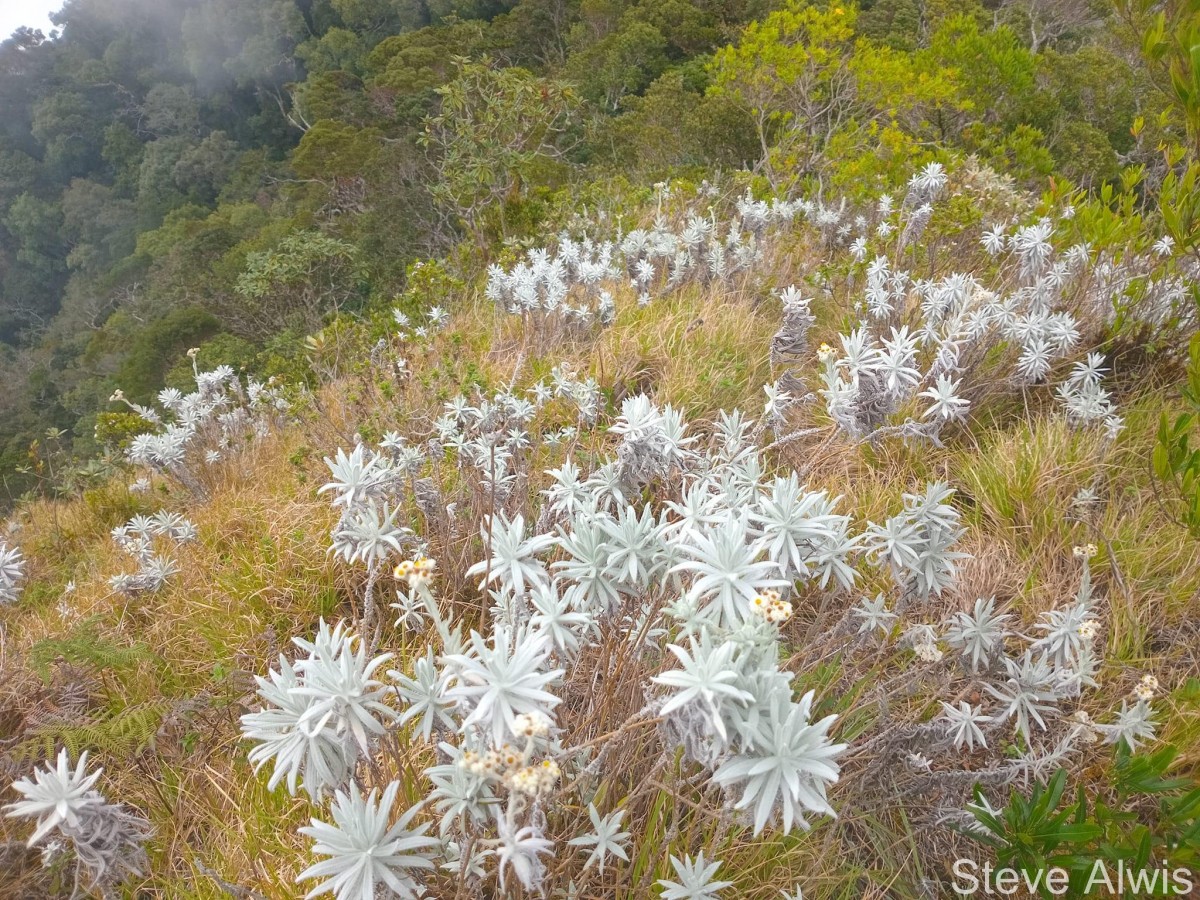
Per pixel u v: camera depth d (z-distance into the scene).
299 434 4.97
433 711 1.46
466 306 6.52
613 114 26.39
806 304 2.79
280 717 1.41
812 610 2.68
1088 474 3.21
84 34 66.75
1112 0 2.49
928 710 2.28
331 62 52.81
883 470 3.46
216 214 39.69
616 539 1.55
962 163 7.25
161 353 21.69
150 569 3.38
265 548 3.33
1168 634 2.61
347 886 1.28
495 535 1.59
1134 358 3.99
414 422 3.97
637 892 1.74
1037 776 1.93
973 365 3.64
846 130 9.95
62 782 1.50
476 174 9.41
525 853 1.23
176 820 2.32
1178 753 2.20
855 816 2.02
